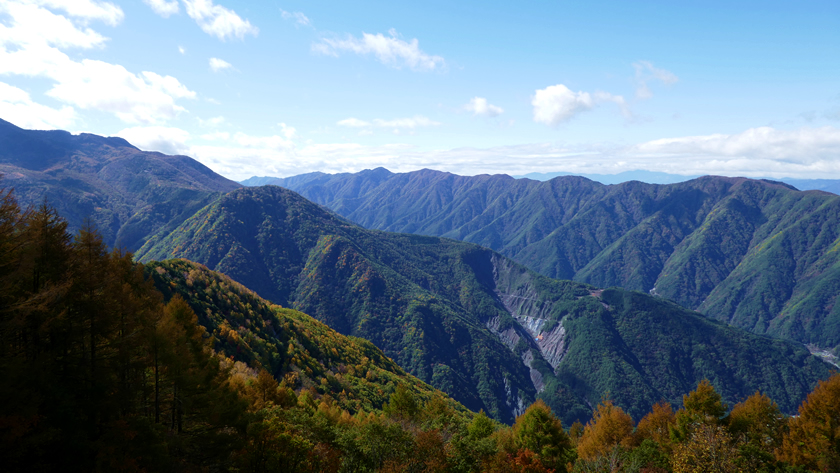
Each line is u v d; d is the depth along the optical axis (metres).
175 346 38.59
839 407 52.12
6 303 28.19
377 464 45.09
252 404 51.09
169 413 39.62
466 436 62.53
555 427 66.06
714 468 46.75
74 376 29.80
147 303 41.81
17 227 29.30
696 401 61.47
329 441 46.62
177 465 34.28
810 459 52.50
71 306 31.23
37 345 29.59
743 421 62.41
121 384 33.53
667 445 60.34
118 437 29.28
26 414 24.55
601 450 64.50
